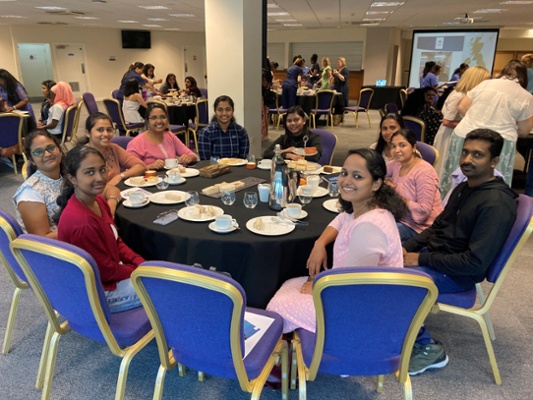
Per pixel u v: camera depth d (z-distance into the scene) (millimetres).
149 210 2064
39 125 5969
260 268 1721
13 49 12820
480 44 13242
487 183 1730
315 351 1305
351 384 1833
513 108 3219
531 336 2168
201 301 1166
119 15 10719
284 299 1630
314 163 3020
